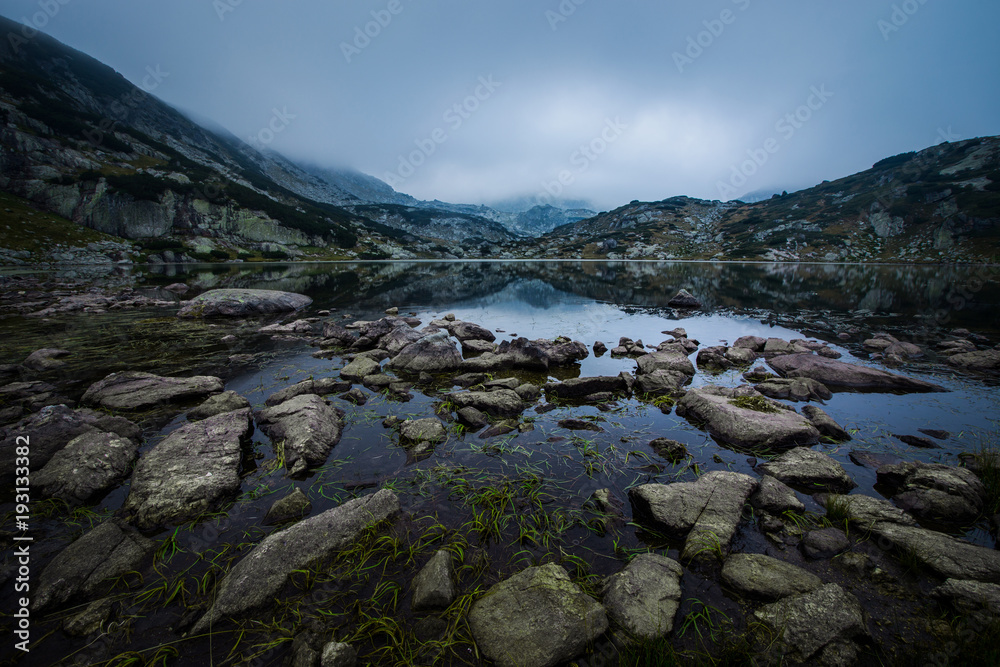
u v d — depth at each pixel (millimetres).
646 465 5527
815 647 2951
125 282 32094
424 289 30734
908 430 6559
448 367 9805
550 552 3957
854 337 13750
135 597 3439
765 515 4395
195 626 3172
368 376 8930
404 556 3902
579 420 6875
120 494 4906
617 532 4258
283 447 5754
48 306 19078
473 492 4883
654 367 9703
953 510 4379
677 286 33812
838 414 7191
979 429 6578
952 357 10391
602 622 3154
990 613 3070
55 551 3980
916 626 3125
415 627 3182
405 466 5480
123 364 10117
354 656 2898
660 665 2865
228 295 18391
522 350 10211
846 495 4684
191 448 5383
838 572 3682
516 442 6164
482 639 3074
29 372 9375
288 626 3191
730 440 6227
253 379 9156
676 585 3428
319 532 3990
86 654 2969
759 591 3404
